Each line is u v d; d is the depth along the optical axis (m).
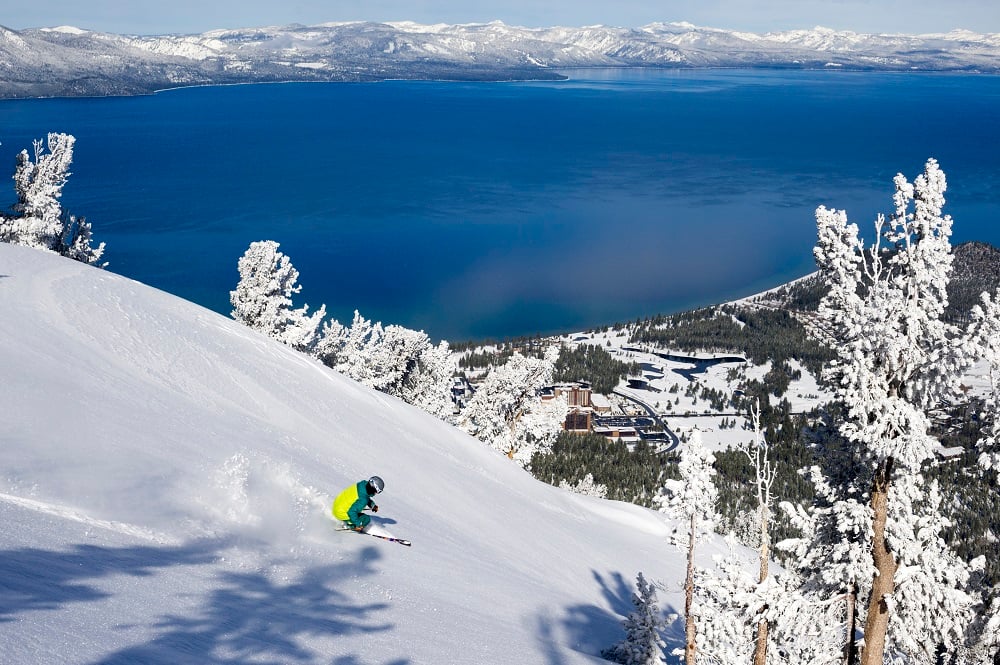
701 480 17.67
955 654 17.80
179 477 13.84
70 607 6.83
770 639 19.16
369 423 31.27
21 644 5.52
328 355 62.25
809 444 18.59
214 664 6.73
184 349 28.62
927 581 16.81
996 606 16.77
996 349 15.77
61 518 9.84
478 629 13.05
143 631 6.91
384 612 11.30
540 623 17.22
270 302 58.56
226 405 24.98
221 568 10.30
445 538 21.02
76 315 27.48
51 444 13.16
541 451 60.97
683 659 20.23
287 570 11.45
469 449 38.97
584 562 30.41
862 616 18.14
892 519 17.12
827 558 18.06
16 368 17.95
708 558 39.31
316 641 8.66
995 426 16.00
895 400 16.20
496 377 57.75
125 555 9.24
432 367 64.19
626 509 48.50
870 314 16.20
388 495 22.77
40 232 57.44
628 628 19.89
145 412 18.97
